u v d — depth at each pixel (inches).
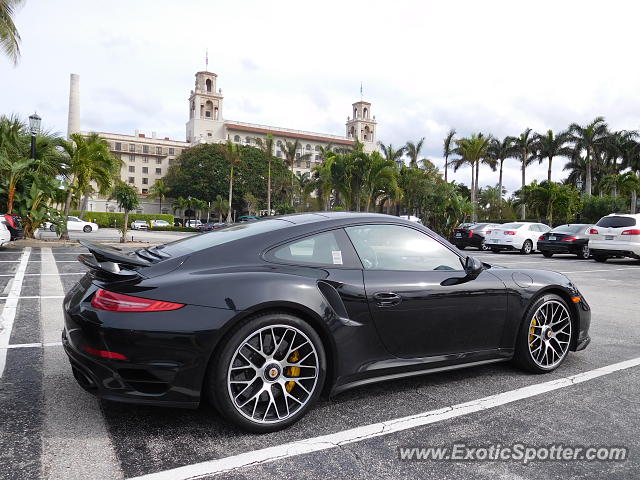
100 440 91.5
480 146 1656.0
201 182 2583.7
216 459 85.4
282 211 2133.4
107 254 96.7
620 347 169.3
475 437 96.8
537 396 119.3
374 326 108.4
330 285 104.4
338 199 1358.3
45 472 79.6
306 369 101.7
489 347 127.2
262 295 94.3
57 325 186.4
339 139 4097.0
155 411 105.3
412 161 1637.6
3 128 667.4
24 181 615.2
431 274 119.1
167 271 96.0
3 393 114.2
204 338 89.4
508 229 722.2
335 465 84.7
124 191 714.8
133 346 87.0
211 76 3964.1
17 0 635.5
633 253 506.3
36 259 434.3
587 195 1534.2
